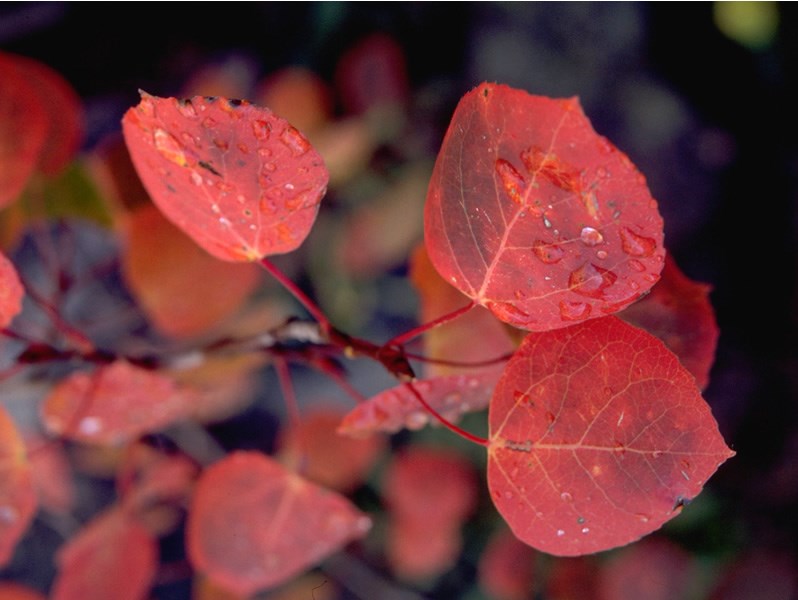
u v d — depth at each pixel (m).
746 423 0.74
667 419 0.26
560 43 0.73
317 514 0.34
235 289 0.37
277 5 0.70
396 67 0.69
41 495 0.53
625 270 0.25
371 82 0.69
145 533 0.38
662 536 0.65
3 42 0.63
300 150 0.26
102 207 0.36
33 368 0.38
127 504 0.38
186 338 0.50
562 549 0.26
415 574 0.63
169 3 0.67
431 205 0.26
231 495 0.33
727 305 0.75
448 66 0.72
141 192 0.36
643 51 0.73
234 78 0.67
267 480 0.33
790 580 0.66
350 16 0.70
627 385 0.26
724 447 0.26
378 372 0.71
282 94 0.65
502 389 0.26
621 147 0.72
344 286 0.68
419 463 0.61
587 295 0.25
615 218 0.25
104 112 0.66
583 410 0.26
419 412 0.29
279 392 0.71
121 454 0.62
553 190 0.25
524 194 0.25
